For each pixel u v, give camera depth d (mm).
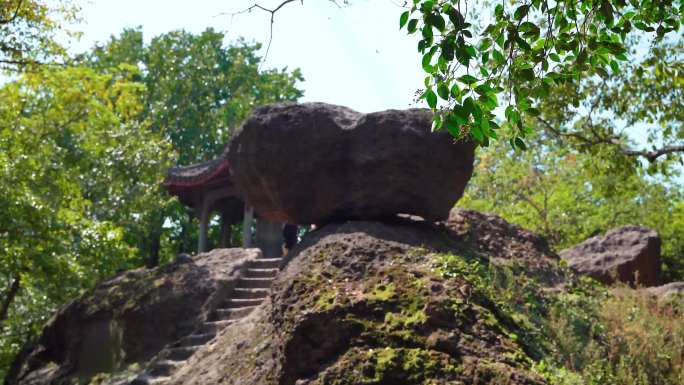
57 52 18734
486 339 7699
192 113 34469
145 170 22391
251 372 8898
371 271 8727
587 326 9375
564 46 6094
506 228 12195
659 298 10992
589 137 16281
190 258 14375
